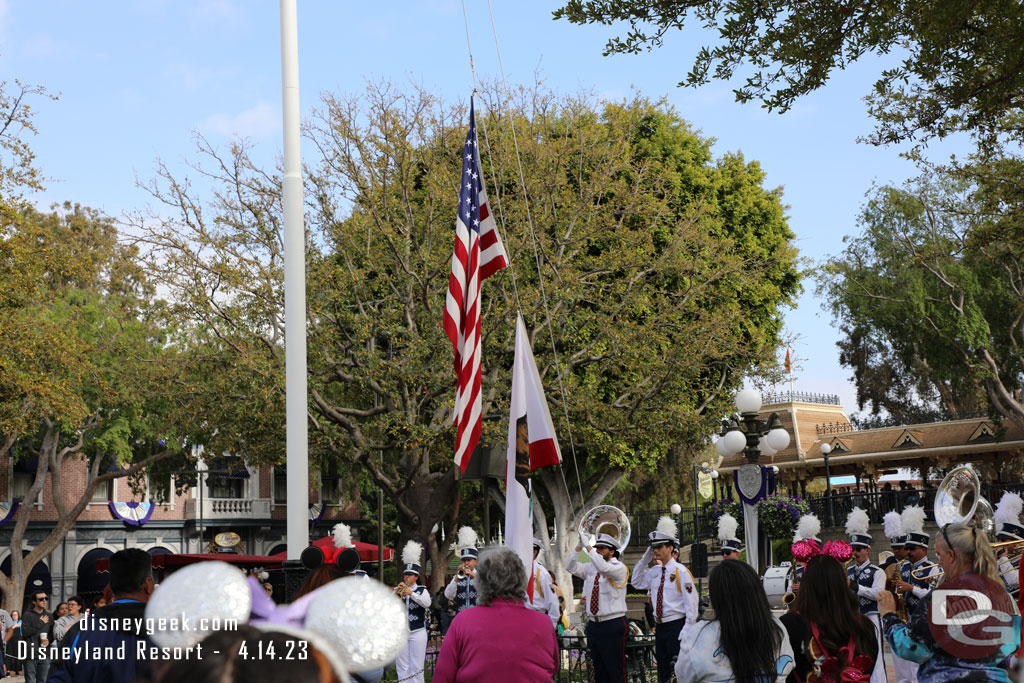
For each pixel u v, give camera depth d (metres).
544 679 5.39
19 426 29.47
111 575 4.50
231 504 52.38
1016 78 11.14
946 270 35.09
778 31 10.93
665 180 31.64
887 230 36.69
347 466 38.84
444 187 25.91
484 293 26.72
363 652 1.28
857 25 10.84
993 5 10.48
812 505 34.03
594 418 28.98
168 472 47.41
